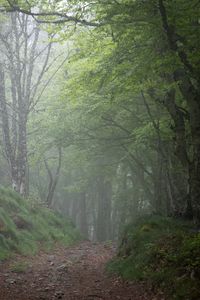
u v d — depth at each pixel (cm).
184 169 1442
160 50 1278
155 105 1991
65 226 2638
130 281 1076
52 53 3488
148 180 2959
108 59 1497
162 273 971
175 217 1577
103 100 2088
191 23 1138
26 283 1111
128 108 2266
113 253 1823
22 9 1434
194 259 938
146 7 1087
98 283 1143
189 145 1708
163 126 1859
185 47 1152
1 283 1073
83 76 1616
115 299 930
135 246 1297
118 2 1283
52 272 1315
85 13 1352
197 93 1276
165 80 1514
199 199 1295
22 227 1975
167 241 1162
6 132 2678
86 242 2564
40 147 2820
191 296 820
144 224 1440
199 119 1280
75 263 1547
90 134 2667
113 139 2461
